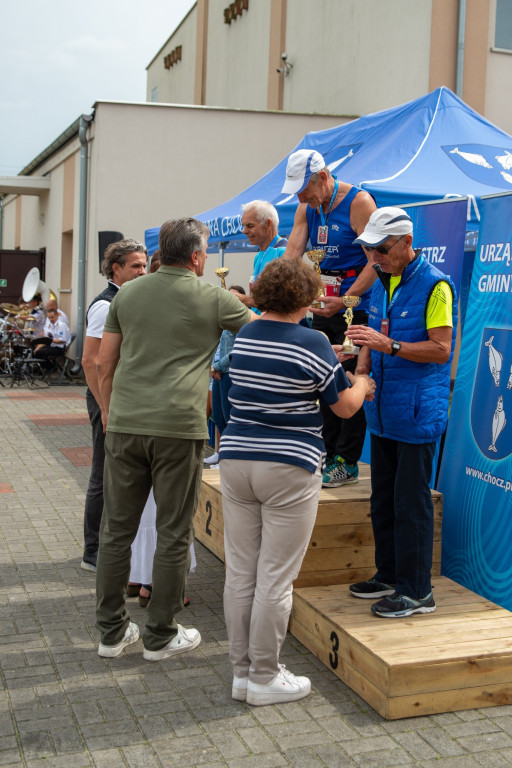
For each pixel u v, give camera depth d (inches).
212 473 205.8
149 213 572.4
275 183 333.7
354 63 536.1
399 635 129.3
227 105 774.5
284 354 116.6
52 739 112.8
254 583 124.8
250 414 120.0
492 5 460.1
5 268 764.6
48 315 589.3
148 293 132.8
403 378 133.6
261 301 119.0
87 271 596.7
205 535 198.2
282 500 118.3
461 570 160.2
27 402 486.6
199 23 850.8
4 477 280.8
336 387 118.6
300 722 119.4
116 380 134.8
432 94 301.6
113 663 137.8
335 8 558.9
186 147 570.9
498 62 467.5
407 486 135.4
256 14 695.7
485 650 124.4
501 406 152.9
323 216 160.1
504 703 125.6
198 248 134.1
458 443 165.6
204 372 133.5
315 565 154.3
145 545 161.6
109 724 117.3
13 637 147.0
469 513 158.9
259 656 122.9
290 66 633.0
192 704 124.2
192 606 165.6
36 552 196.9
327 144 333.1
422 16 460.1
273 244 193.0
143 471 134.1
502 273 156.9
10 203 1034.1
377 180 243.6
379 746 113.1
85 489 265.6
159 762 108.0
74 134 624.7
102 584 136.6
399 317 134.6
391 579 147.3
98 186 564.4
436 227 176.2
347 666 130.9
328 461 166.6
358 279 153.3
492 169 261.3
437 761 109.9
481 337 162.1
